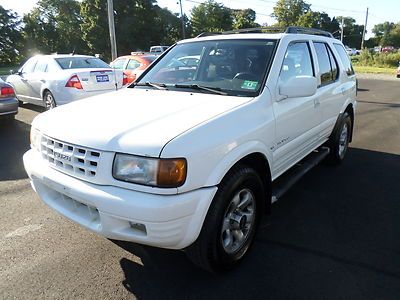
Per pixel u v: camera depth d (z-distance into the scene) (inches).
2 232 140.6
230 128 108.1
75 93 328.5
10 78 416.8
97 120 108.4
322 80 178.1
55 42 2556.6
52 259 122.9
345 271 117.0
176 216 93.2
